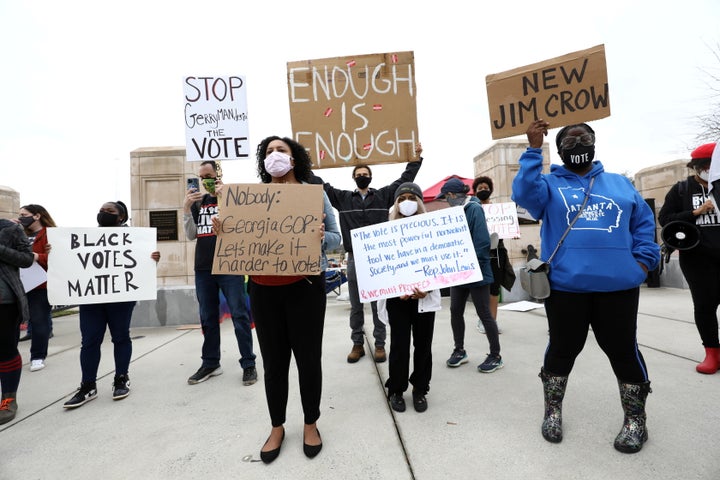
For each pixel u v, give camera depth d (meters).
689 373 2.87
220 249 2.03
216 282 3.24
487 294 3.16
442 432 2.14
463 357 3.33
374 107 3.21
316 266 1.97
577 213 1.96
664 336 3.91
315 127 3.21
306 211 2.05
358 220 3.60
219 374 3.38
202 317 3.26
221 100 3.14
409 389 2.84
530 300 6.61
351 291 3.66
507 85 2.40
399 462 1.87
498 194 6.86
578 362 3.17
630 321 1.86
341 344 4.25
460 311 3.29
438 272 2.42
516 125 2.38
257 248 2.01
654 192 8.16
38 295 3.83
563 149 2.07
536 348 3.74
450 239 2.46
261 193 2.08
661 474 1.69
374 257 2.52
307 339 2.01
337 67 3.22
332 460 1.91
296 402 2.63
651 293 6.80
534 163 1.99
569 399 2.48
